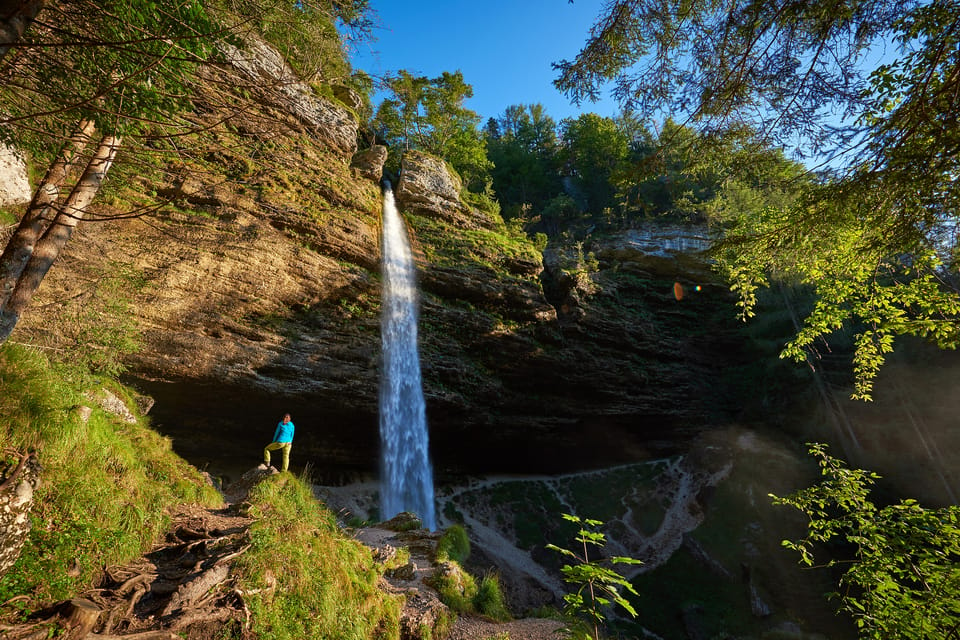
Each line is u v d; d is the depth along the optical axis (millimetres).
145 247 14453
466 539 11391
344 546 6953
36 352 5570
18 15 2580
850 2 3371
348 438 21547
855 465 23969
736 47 3959
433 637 6812
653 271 35531
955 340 4855
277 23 4461
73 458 4762
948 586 3893
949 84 3037
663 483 29328
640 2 4078
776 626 18094
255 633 4297
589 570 3229
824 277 6695
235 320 16875
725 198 30203
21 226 4422
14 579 3324
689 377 33031
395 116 34562
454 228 27672
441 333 23875
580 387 28438
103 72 3494
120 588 3977
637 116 4887
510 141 55469
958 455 20719
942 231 3793
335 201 21656
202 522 6125
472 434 25516
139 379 14562
